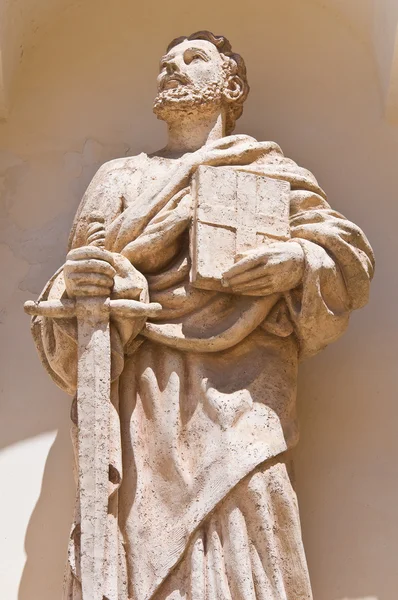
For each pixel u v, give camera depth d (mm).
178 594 5852
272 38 8078
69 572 6008
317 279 6234
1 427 7238
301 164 7762
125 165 6848
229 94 7109
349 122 7840
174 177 6508
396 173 7703
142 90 8000
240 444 6027
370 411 7156
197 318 6293
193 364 6246
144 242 6336
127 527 5941
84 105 7973
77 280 5980
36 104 7965
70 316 6039
